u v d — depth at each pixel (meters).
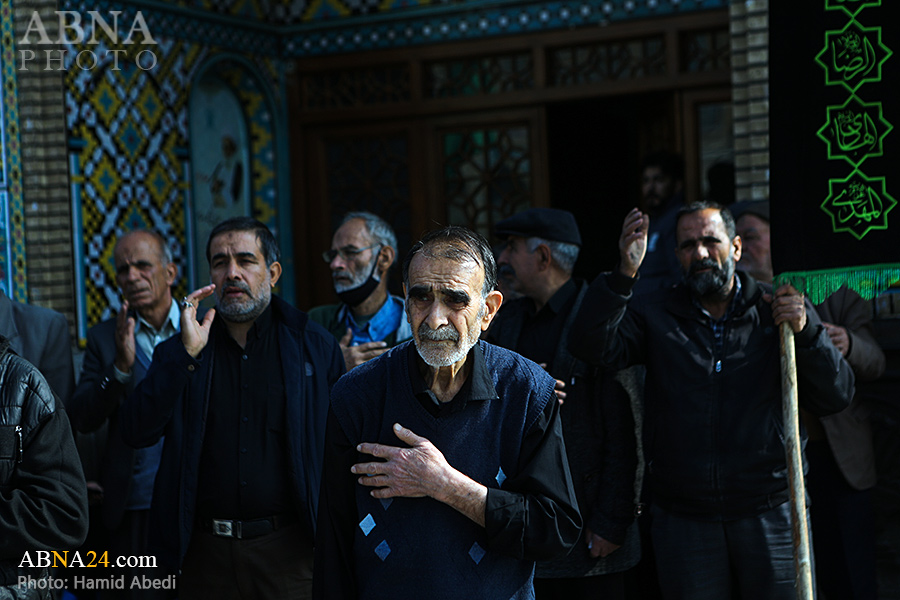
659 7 6.78
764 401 3.46
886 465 4.79
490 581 2.44
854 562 4.39
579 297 3.78
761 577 3.44
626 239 3.34
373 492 2.43
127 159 6.43
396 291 7.62
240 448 3.43
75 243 5.99
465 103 7.31
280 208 7.78
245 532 3.39
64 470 2.83
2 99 5.69
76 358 5.93
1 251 5.69
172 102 6.84
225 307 3.44
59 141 5.86
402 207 7.61
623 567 3.62
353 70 7.63
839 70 3.28
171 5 6.78
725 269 3.48
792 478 3.16
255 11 7.62
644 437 3.85
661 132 7.33
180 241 6.93
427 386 2.50
